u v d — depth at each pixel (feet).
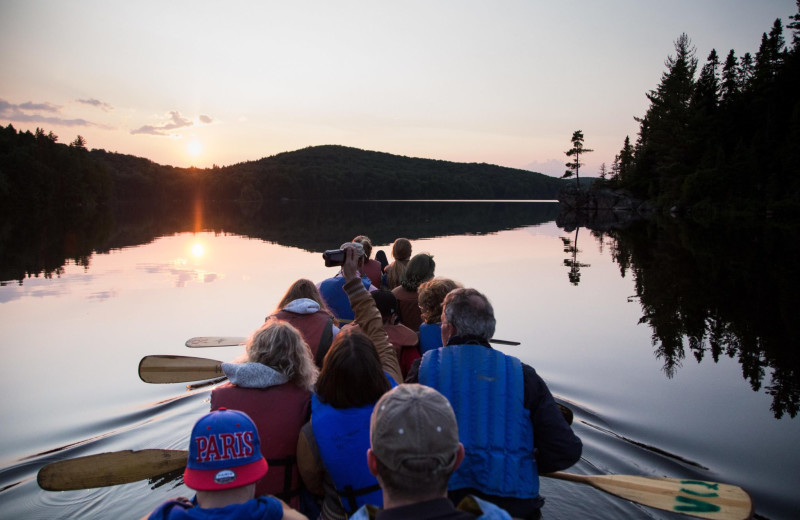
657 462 12.43
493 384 7.18
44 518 10.24
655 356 20.65
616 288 34.83
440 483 3.97
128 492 11.10
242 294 32.22
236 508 5.31
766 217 127.34
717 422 14.60
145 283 36.04
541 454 7.24
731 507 8.79
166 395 16.49
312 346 10.24
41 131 258.57
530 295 32.65
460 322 7.59
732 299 30.99
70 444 13.29
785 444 13.29
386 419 3.98
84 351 21.21
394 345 11.59
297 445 7.72
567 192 202.18
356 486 7.23
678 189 170.50
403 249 18.56
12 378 18.11
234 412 5.62
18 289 34.17
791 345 21.97
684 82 194.29
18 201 205.67
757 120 168.14
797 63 166.61
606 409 15.57
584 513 10.37
